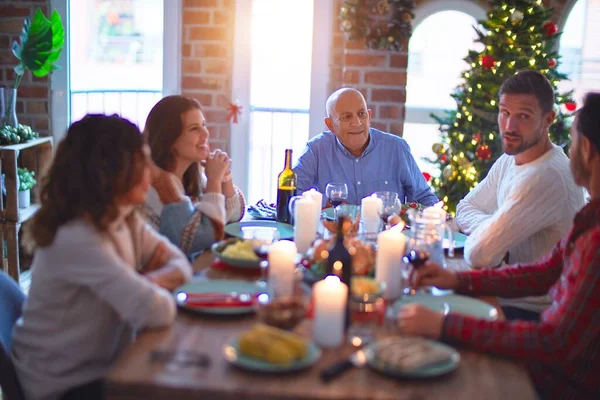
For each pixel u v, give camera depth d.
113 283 1.57
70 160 1.63
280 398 1.30
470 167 4.20
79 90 4.71
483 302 1.83
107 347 1.73
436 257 2.04
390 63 4.35
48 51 4.03
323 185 3.34
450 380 1.39
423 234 2.05
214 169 2.49
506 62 4.15
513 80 2.37
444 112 4.79
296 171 3.30
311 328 1.63
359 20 4.23
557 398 1.71
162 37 4.55
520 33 4.14
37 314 1.69
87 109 4.82
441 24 4.91
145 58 4.72
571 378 1.68
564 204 2.29
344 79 4.39
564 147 4.25
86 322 1.68
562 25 4.84
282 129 4.95
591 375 1.65
